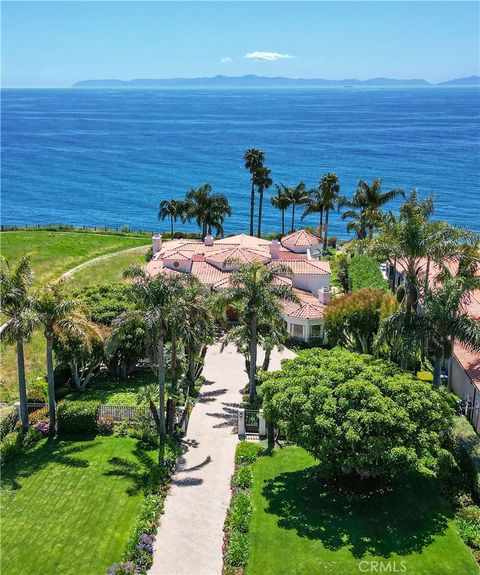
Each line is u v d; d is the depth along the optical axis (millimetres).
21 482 30094
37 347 49719
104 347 39094
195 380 43094
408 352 32281
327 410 25406
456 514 26344
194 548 25391
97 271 70062
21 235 90562
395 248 34250
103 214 134750
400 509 26641
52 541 25688
